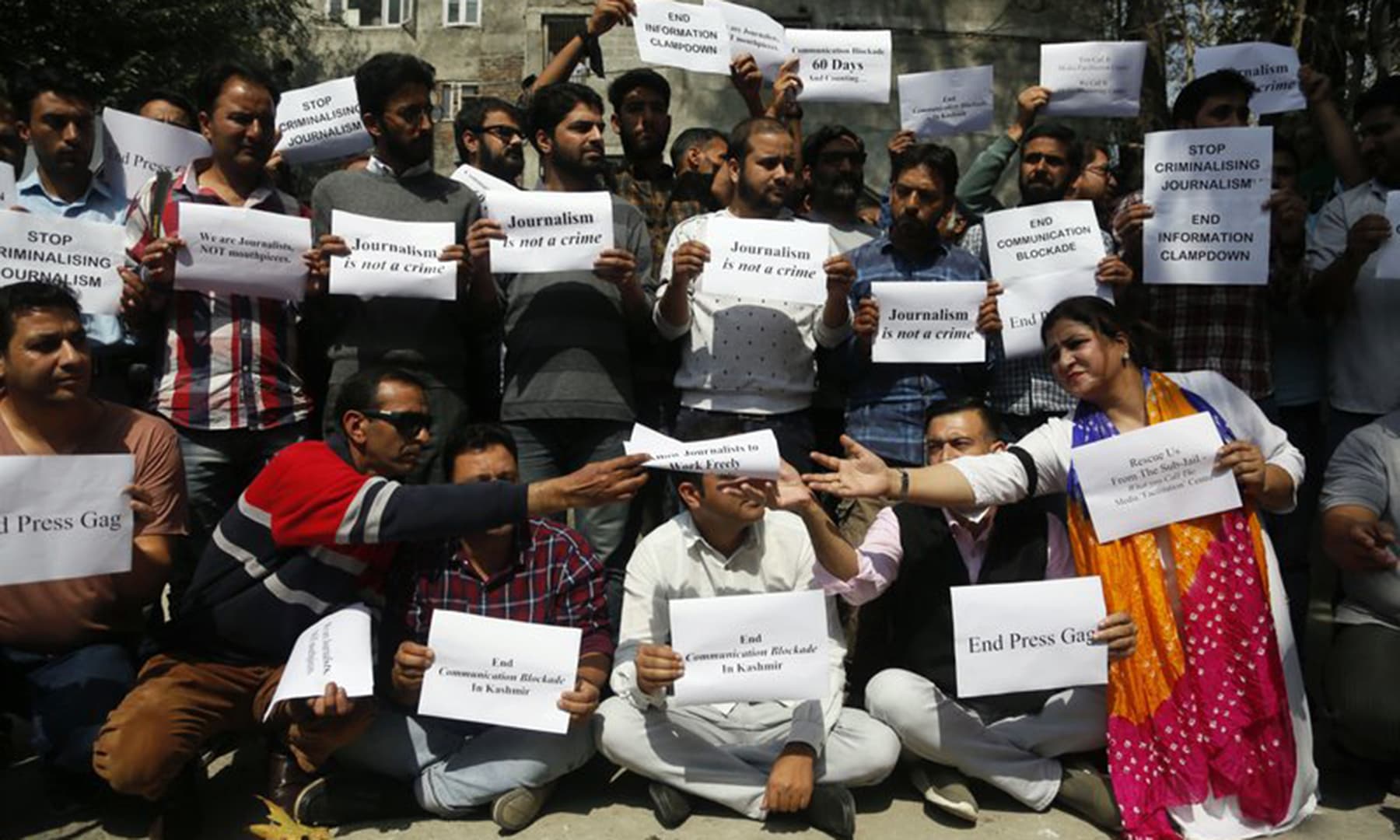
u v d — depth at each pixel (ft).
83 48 46.60
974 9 50.01
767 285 13.96
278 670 11.84
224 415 13.50
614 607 14.49
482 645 11.45
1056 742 12.27
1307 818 12.01
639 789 12.75
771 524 12.85
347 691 10.71
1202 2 35.24
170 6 48.98
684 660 11.32
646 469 15.80
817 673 11.32
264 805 12.32
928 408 13.35
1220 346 15.43
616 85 17.88
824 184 17.02
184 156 15.66
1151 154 14.85
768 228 14.07
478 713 11.32
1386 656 12.57
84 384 11.35
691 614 11.35
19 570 10.43
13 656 11.94
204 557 11.85
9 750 13.32
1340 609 13.41
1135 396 12.34
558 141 15.05
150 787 10.84
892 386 14.99
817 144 17.12
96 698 11.46
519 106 21.30
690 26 17.15
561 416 14.21
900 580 12.87
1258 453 11.80
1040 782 12.16
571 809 12.21
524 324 14.53
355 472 11.49
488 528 11.09
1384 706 12.32
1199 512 11.78
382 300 14.07
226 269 13.19
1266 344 15.64
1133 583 11.87
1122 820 11.55
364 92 14.07
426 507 11.04
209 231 13.05
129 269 13.38
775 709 12.44
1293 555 15.87
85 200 14.92
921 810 12.24
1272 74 17.44
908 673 12.38
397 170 14.35
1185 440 11.76
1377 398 15.12
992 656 11.30
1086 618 11.39
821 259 13.96
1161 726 11.62
